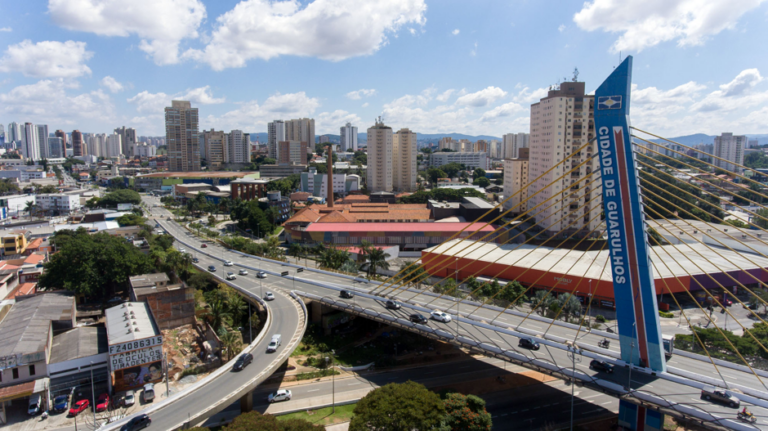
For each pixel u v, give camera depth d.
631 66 61.16
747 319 105.75
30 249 166.38
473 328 84.44
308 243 184.38
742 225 186.00
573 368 65.00
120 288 131.75
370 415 58.56
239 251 172.50
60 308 102.38
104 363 83.19
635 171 62.75
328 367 89.38
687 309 112.56
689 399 58.09
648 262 63.66
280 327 91.62
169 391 80.06
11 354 75.50
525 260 130.50
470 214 198.50
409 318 89.75
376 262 130.12
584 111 181.00
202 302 118.44
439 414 60.59
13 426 69.56
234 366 73.62
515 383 83.31
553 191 185.12
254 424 53.66
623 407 64.75
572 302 97.25
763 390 59.44
